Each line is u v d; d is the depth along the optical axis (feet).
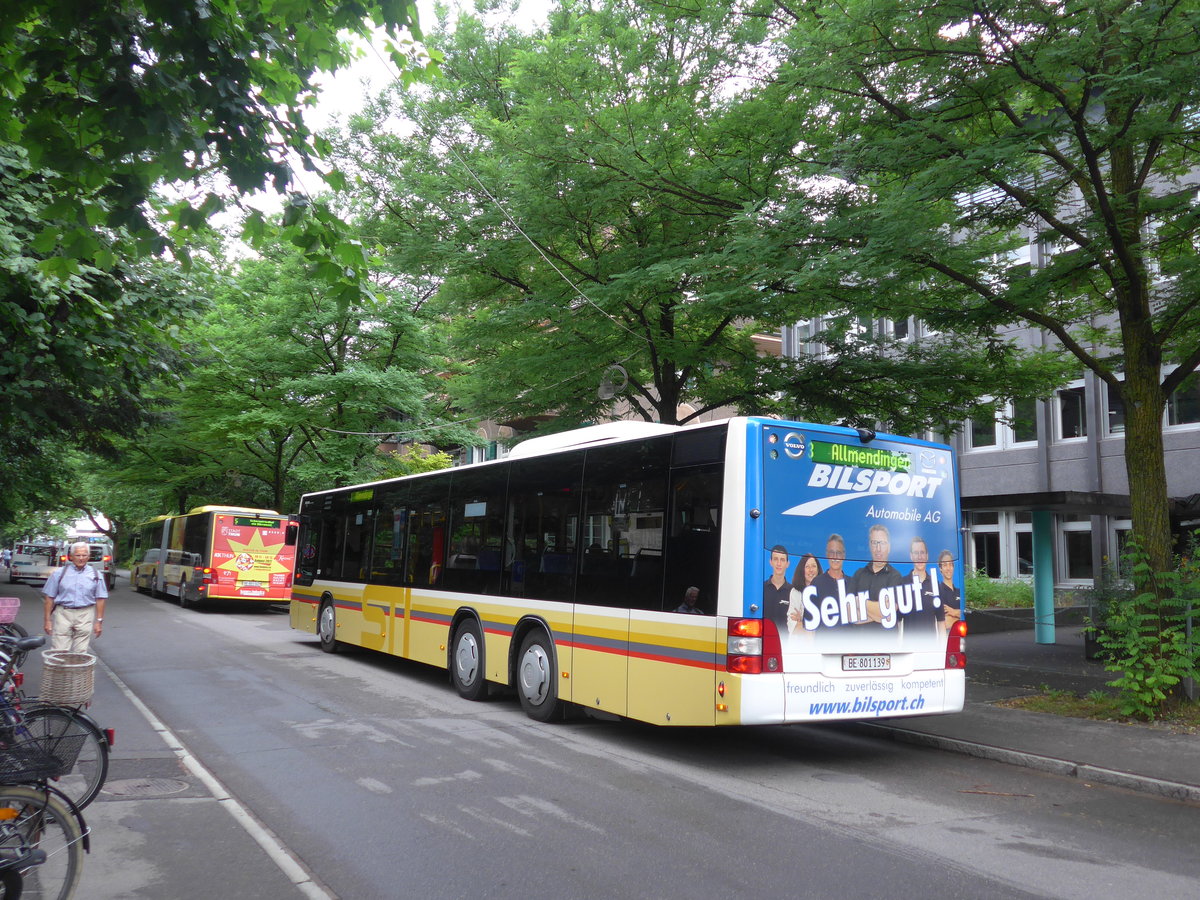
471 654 35.96
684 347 46.37
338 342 86.48
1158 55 26.55
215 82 17.35
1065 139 32.71
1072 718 31.32
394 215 50.83
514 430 95.96
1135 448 32.09
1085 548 80.59
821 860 17.15
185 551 94.84
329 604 50.72
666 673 25.72
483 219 46.06
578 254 47.62
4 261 31.27
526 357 49.01
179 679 40.06
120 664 45.16
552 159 40.98
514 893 15.28
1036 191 32.12
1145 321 32.53
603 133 40.50
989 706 33.73
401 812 20.03
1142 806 21.71
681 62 41.47
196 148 17.46
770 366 48.19
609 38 41.45
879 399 47.80
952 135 31.91
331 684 39.22
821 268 31.83
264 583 87.71
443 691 38.11
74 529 277.64
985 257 36.17
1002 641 57.11
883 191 34.45
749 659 23.57
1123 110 29.96
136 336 39.96
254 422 84.89
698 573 25.11
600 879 15.96
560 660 30.50
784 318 43.68
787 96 37.32
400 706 34.04
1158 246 33.42
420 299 86.43
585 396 51.85
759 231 35.17
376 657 49.32
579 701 29.35
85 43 17.84
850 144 33.17
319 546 53.11
